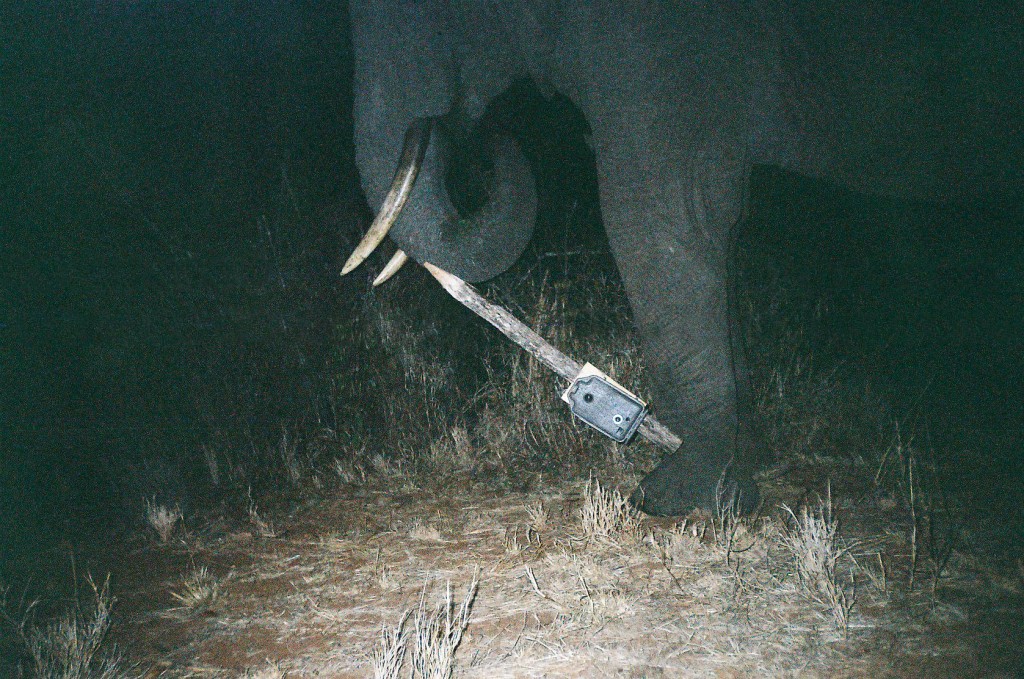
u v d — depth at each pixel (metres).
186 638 3.88
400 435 6.21
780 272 7.03
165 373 6.56
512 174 5.18
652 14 4.49
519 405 6.12
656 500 4.82
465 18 4.79
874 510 4.63
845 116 4.46
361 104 4.84
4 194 6.74
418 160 4.66
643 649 3.45
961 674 3.15
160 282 6.82
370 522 5.10
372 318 6.65
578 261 7.29
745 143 4.61
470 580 4.18
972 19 4.17
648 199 4.60
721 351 4.69
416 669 3.29
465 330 7.04
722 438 4.74
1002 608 3.55
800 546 4.00
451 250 4.98
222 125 7.64
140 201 7.13
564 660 3.41
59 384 6.56
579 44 4.62
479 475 5.70
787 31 4.45
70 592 4.48
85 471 6.05
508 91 5.48
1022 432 5.34
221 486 5.91
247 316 6.59
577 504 5.07
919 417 5.68
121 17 7.66
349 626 3.84
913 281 6.92
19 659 3.78
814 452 5.50
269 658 3.63
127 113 7.49
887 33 4.32
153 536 5.16
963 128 4.33
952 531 4.24
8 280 6.61
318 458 6.09
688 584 3.94
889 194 4.70
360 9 4.88
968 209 6.60
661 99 4.51
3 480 5.90
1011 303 6.54
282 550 4.81
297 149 7.67
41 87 7.14
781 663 3.30
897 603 3.65
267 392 6.34
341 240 6.82
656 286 4.67
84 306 6.77
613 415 4.27
